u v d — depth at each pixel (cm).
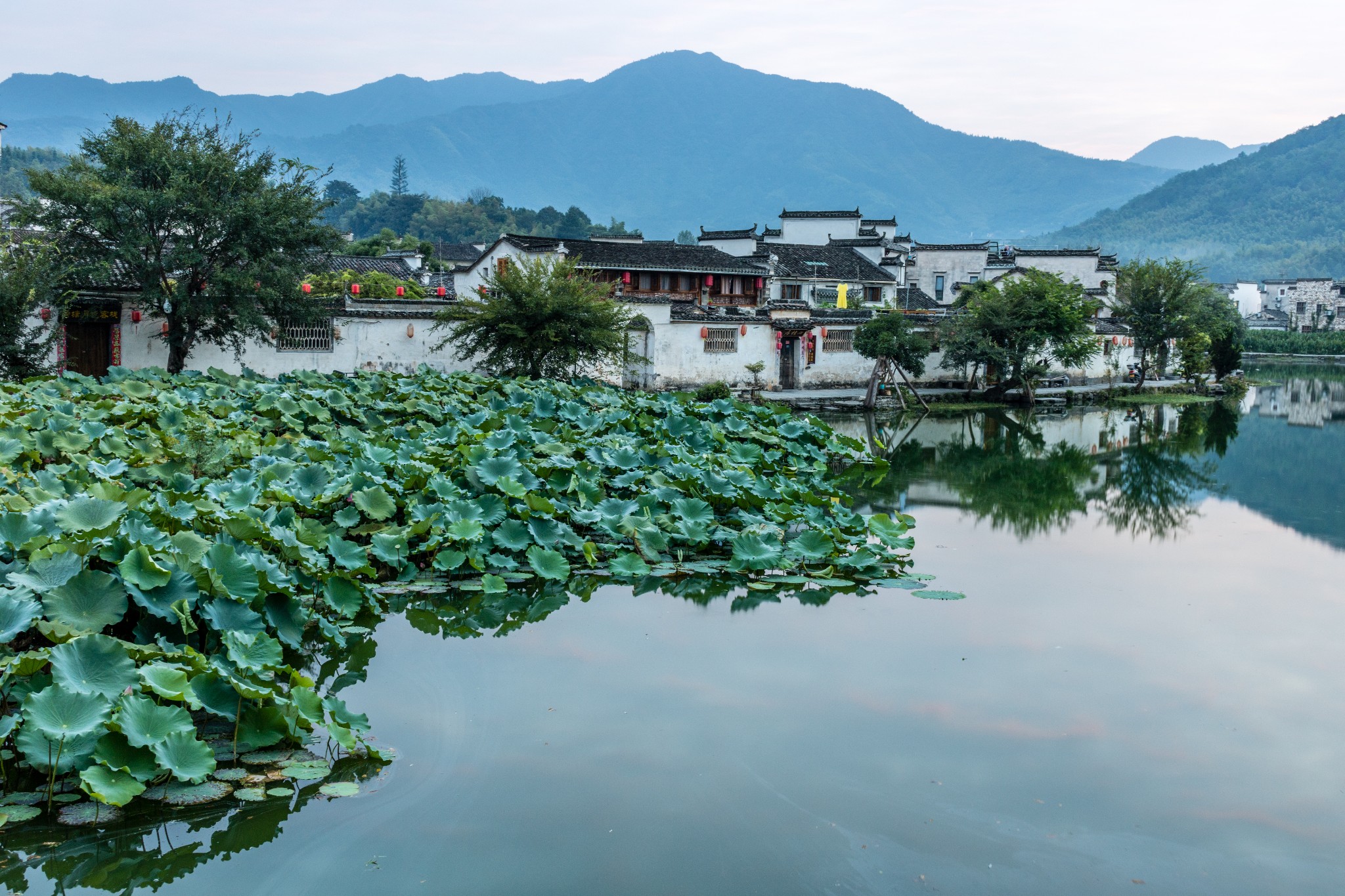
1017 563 1243
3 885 532
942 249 5666
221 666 672
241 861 560
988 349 3275
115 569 746
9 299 1791
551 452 1405
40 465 1239
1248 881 570
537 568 1050
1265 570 1227
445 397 1938
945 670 860
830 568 1152
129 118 2092
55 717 570
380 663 847
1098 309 3684
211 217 2052
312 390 1848
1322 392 4375
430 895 535
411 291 3600
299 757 668
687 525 1188
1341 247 18262
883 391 3419
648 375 2981
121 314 2245
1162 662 891
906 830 610
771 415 2033
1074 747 721
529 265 2514
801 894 544
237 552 804
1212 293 5066
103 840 571
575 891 539
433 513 1095
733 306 3866
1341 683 852
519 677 823
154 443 1276
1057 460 2161
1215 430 2828
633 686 809
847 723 750
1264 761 708
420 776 656
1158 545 1355
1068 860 584
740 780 662
